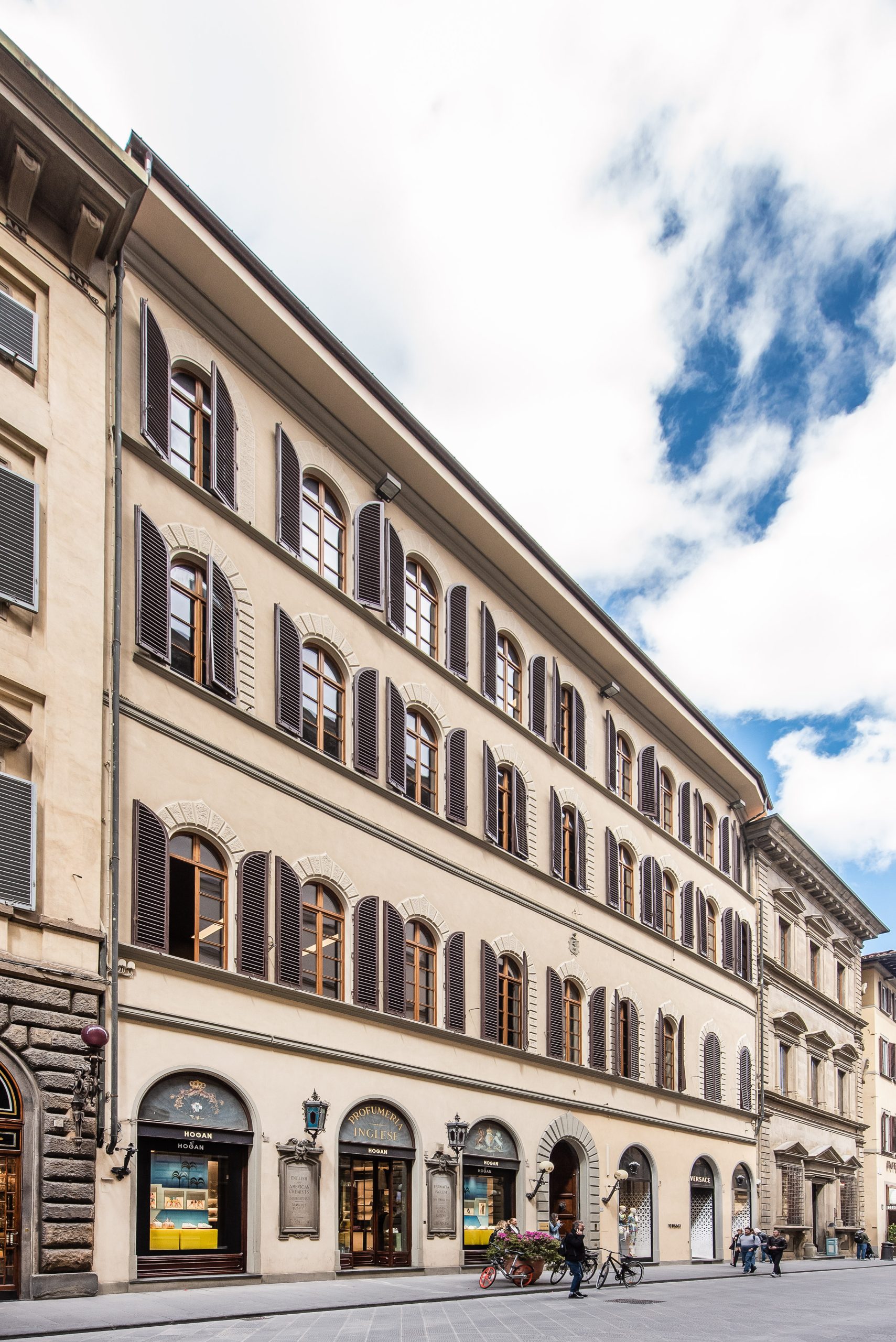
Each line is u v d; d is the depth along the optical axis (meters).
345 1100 25.61
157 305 25.09
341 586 29.44
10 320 20.91
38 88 21.05
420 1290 23.86
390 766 28.95
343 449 30.02
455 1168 28.77
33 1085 18.42
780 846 54.25
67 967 19.28
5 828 18.73
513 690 36.50
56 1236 18.27
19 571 19.89
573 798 38.25
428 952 29.86
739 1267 42.38
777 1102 52.03
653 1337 18.39
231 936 23.56
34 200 22.06
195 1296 19.69
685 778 47.97
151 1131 20.98
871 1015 69.06
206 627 24.36
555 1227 30.89
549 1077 34.03
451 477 32.59
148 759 22.33
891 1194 67.38
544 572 36.94
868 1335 20.92
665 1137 40.88
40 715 19.97
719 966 47.56
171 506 24.17
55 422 21.44
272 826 25.06
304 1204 23.88
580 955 37.00
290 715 26.08
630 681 42.88
